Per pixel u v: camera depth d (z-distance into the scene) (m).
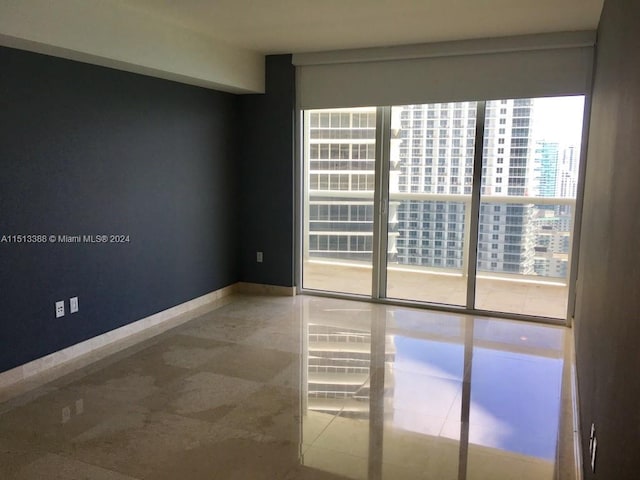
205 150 4.89
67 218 3.53
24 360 3.31
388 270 5.24
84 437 2.65
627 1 1.77
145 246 4.26
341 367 3.58
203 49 4.26
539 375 3.47
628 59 1.67
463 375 3.47
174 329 4.33
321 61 4.85
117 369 3.50
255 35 4.26
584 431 2.40
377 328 4.39
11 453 2.50
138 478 2.32
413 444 2.63
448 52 4.38
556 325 4.49
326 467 2.43
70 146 3.51
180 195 4.62
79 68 3.53
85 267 3.71
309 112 5.23
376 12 3.54
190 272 4.84
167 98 4.36
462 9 3.46
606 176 2.19
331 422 2.84
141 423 2.80
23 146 3.19
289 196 5.26
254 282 5.54
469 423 2.85
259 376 3.42
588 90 4.06
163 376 3.39
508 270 5.01
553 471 2.41
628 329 1.32
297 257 5.40
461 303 5.02
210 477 2.34
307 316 4.71
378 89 4.74
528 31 4.03
